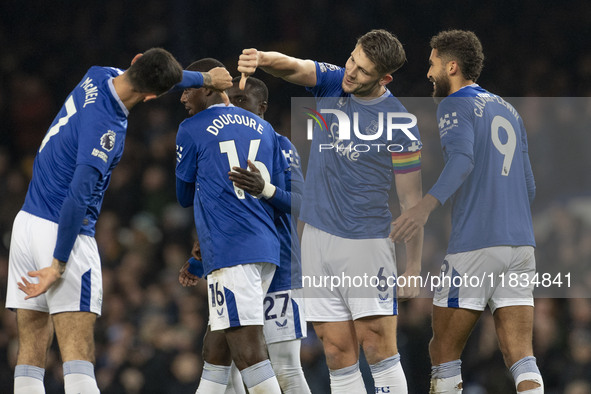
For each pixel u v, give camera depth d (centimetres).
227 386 1583
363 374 2017
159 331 2830
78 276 1326
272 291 1539
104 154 1301
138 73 1308
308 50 4038
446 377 1440
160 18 4178
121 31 4178
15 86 4084
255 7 4134
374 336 1447
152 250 3288
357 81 1449
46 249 1320
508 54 3888
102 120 1305
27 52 4166
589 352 2288
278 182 1484
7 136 4009
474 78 1498
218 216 1381
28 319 1352
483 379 2269
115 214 3488
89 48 4169
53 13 4209
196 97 1484
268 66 1469
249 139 1427
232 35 4106
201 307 2888
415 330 1977
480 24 3950
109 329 2895
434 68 1499
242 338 1361
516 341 1435
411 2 4019
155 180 3562
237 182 1375
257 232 1385
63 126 1336
